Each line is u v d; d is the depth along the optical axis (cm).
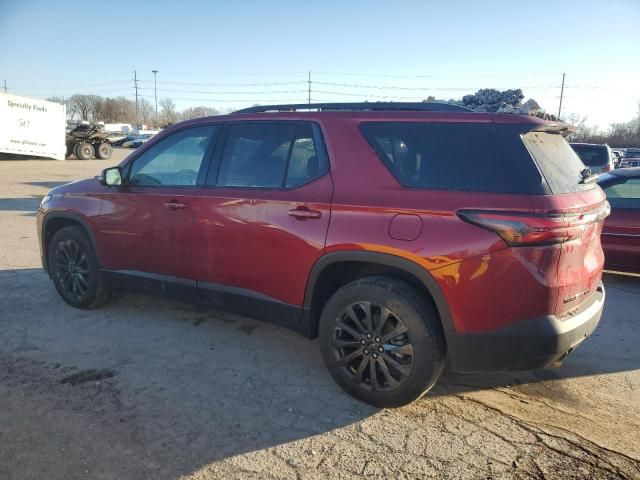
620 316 513
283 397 334
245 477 257
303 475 260
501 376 375
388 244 301
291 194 346
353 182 325
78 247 475
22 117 2784
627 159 2495
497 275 276
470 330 287
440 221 289
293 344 421
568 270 285
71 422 300
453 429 303
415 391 305
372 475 261
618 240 616
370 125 333
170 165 421
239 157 383
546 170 286
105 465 263
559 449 286
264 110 388
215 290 390
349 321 328
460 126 307
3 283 568
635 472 268
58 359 383
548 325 277
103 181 443
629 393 354
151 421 303
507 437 296
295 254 340
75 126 3381
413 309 298
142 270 434
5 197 1377
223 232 375
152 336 429
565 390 356
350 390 331
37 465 262
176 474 258
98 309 489
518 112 321
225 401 328
